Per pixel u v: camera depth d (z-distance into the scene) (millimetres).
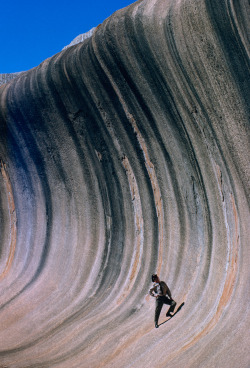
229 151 8945
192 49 9656
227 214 9062
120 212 13109
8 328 11516
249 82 8164
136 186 12695
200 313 7773
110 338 8680
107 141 13508
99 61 12625
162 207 11789
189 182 10805
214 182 9664
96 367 7641
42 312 11875
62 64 14117
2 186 18016
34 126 15844
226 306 7043
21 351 9578
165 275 10602
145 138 12242
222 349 5871
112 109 12984
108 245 13070
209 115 9562
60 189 15461
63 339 9531
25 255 16016
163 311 9000
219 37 8867
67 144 14930
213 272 8734
